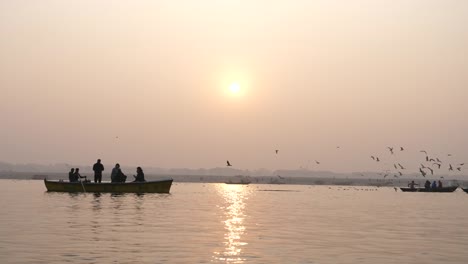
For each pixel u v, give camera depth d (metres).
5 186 80.31
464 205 52.34
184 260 16.52
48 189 56.19
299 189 111.12
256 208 40.47
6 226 23.94
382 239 22.22
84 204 38.22
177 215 31.66
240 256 17.41
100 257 16.69
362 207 45.00
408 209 43.34
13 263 15.45
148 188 55.78
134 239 20.75
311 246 19.86
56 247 18.34
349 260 17.05
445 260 17.25
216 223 27.41
